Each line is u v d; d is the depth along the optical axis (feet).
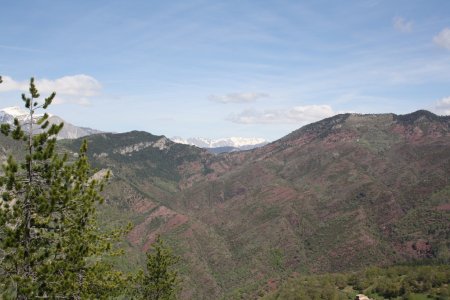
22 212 81.97
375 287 486.79
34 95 82.58
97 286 93.91
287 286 582.35
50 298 80.07
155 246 185.47
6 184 79.66
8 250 80.53
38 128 84.38
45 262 82.99
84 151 92.32
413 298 417.49
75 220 88.07
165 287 180.65
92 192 89.35
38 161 83.92
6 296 76.69
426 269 483.51
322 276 611.47
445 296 400.06
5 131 80.74
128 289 118.21
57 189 84.38
